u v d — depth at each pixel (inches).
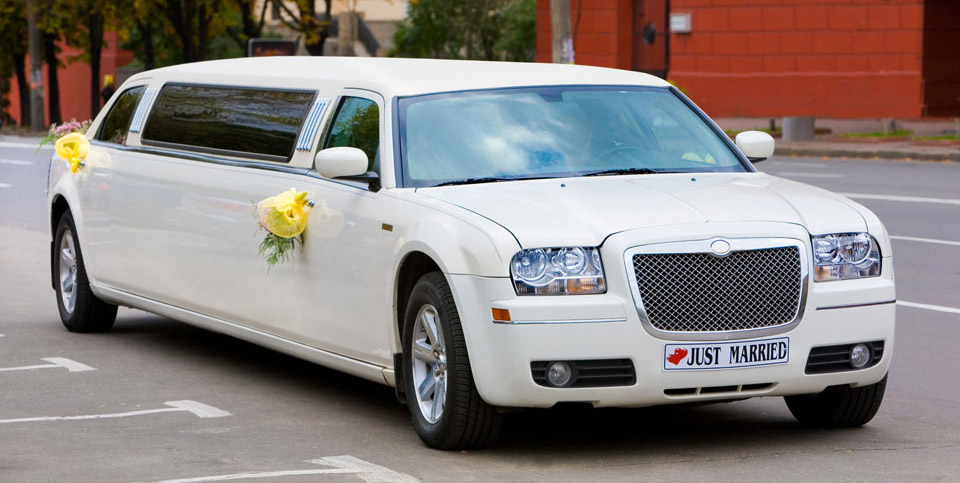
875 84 1665.8
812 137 1414.9
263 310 360.5
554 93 345.1
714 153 344.2
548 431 316.8
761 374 282.7
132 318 493.4
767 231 285.0
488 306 278.1
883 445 300.4
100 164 441.1
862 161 1230.9
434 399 298.4
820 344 287.6
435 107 333.7
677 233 279.9
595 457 290.5
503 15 2439.7
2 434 314.3
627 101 349.1
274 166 360.2
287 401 352.2
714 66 1829.5
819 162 1221.1
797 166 1165.1
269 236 349.4
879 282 295.9
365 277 319.9
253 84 387.5
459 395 286.5
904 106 1642.5
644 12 1985.7
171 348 431.2
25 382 377.7
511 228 281.9
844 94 1695.4
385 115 331.3
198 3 2119.8
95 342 443.2
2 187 1061.1
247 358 414.9
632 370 277.3
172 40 2723.9
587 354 274.7
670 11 1889.8
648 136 340.8
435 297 292.2
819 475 273.6
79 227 449.1
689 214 288.0
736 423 324.5
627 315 275.3
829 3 1701.5
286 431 317.1
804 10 1726.1
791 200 303.1
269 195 355.3
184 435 313.1
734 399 290.5
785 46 1750.7
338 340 333.7
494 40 2461.9
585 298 275.4
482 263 279.4
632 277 275.9
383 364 319.6
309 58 389.1
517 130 331.6
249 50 1706.4
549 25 2081.7
